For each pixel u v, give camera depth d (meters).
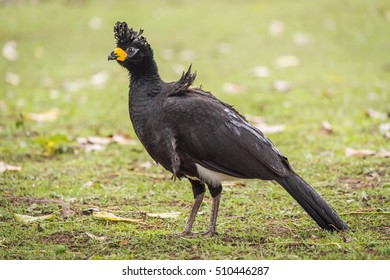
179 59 20.50
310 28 23.22
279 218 9.93
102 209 10.37
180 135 8.90
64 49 21.83
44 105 16.78
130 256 8.54
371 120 14.98
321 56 20.67
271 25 23.33
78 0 27.64
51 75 19.36
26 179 11.80
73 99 17.22
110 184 11.62
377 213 9.95
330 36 22.47
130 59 9.23
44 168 12.43
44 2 27.61
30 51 21.62
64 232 9.46
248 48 21.48
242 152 8.85
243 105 16.36
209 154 8.88
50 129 14.95
